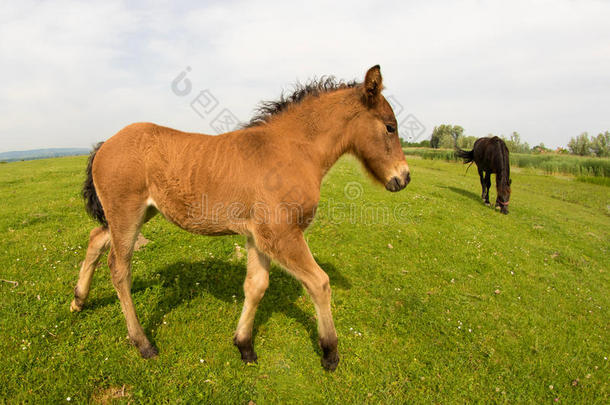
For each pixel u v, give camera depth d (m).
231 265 5.04
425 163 27.42
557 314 4.83
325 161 3.24
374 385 3.23
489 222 8.90
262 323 3.91
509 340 4.10
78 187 9.84
